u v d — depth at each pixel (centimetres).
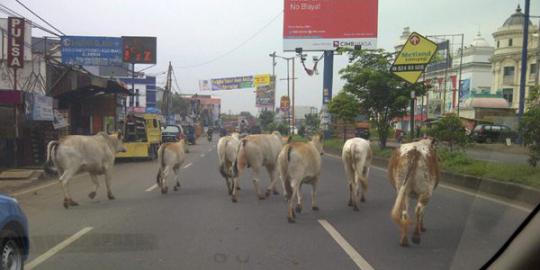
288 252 733
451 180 1527
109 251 745
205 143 5216
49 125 2220
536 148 1318
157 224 943
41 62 2508
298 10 3591
